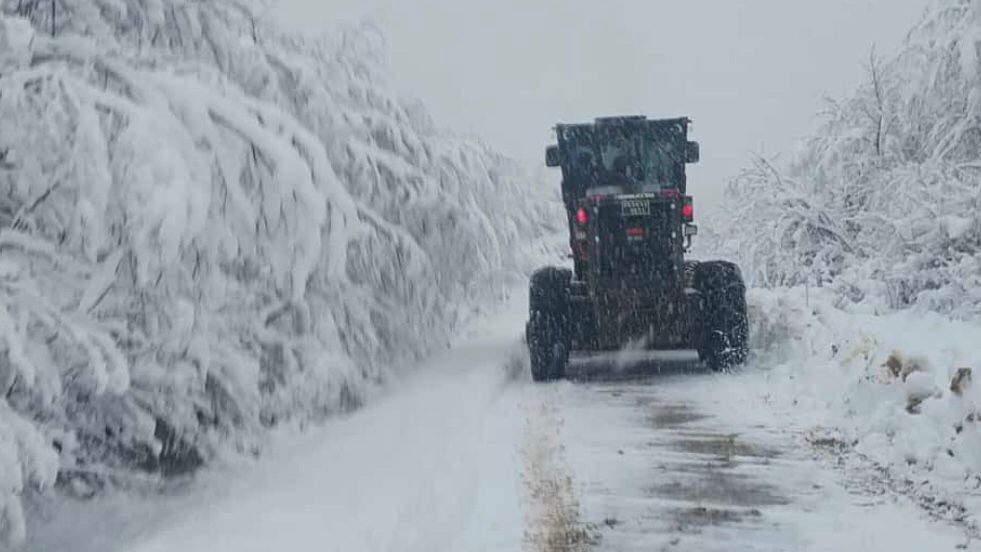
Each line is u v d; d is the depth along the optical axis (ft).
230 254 21.03
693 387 30.25
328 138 29.09
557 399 28.94
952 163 41.68
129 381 20.93
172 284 21.06
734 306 32.30
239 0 27.66
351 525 17.20
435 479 20.11
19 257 19.85
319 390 27.66
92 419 22.80
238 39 27.04
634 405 27.78
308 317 27.78
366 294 31.19
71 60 21.12
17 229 20.12
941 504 18.44
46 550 21.65
